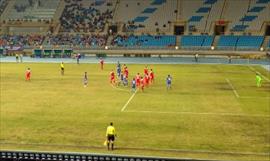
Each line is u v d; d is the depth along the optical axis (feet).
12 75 205.98
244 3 351.67
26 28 370.12
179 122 106.83
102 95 147.95
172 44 328.70
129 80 188.85
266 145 85.97
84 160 39.78
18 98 140.87
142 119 110.01
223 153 80.02
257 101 137.69
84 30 355.56
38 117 111.34
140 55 319.06
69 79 191.72
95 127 100.78
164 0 370.53
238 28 332.19
